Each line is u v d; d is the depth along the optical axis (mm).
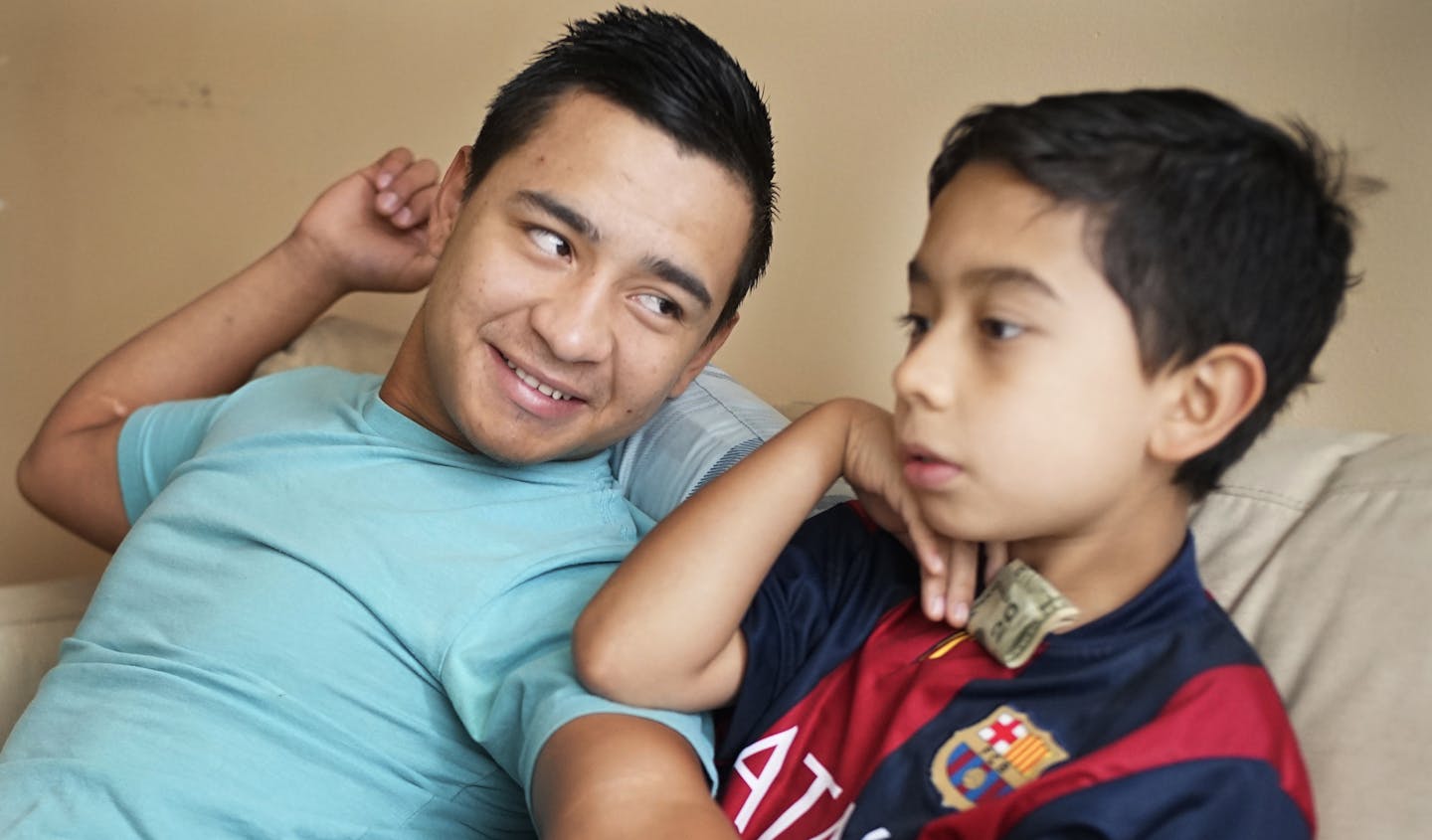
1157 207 637
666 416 1107
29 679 1129
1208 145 651
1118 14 1164
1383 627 763
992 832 666
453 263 955
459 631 898
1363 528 817
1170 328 644
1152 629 703
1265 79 1095
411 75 1615
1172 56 1139
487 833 937
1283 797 645
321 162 1693
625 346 938
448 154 1600
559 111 933
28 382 1860
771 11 1367
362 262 1341
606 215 901
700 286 937
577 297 913
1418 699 724
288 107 1704
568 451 985
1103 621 710
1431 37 1019
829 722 778
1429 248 1030
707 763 766
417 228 1355
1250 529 877
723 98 935
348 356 1333
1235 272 652
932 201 734
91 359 1843
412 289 1380
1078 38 1188
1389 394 1057
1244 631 826
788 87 1364
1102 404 647
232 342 1314
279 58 1699
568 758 730
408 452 1011
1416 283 1037
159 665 932
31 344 1860
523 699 827
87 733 918
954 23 1258
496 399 945
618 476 1117
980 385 659
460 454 1013
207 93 1752
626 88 914
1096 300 638
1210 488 741
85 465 1230
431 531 956
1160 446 667
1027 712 697
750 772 777
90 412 1264
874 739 744
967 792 685
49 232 1848
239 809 867
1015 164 654
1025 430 648
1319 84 1070
